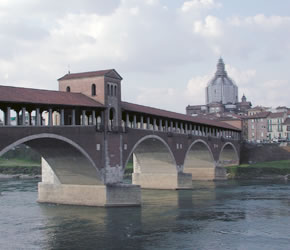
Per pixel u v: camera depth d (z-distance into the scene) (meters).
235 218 51.78
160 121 79.69
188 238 42.12
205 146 101.25
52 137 52.06
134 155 86.56
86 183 60.66
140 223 48.91
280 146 126.50
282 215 53.56
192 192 78.12
